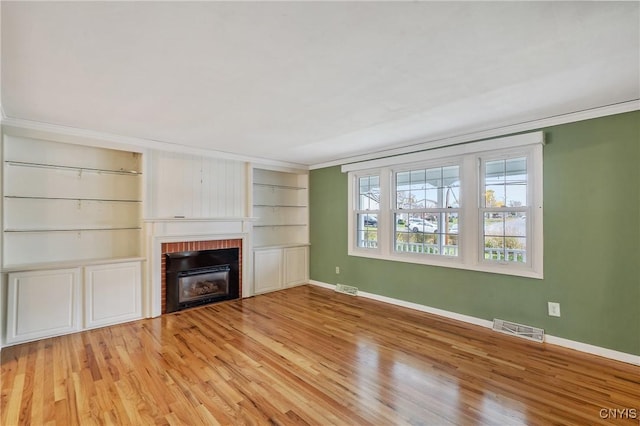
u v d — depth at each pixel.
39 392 2.28
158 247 4.05
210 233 4.54
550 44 1.79
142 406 2.12
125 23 1.57
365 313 4.15
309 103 2.71
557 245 3.10
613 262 2.80
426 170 4.26
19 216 3.40
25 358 2.82
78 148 3.80
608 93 2.52
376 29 1.64
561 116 3.04
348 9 1.46
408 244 4.46
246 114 3.00
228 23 1.57
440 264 4.01
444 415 2.03
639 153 2.68
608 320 2.83
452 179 3.98
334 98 2.60
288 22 1.57
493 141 3.46
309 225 5.97
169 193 4.30
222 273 4.77
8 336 3.08
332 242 5.54
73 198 3.72
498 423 1.95
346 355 2.90
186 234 4.29
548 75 2.19
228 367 2.66
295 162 5.66
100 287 3.62
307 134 3.73
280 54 1.89
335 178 5.49
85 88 2.37
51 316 3.31
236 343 3.17
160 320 3.88
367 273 4.95
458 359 2.81
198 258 4.45
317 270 5.83
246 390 2.32
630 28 1.63
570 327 3.03
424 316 4.02
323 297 4.98
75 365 2.69
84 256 3.81
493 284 3.56
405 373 2.56
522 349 3.01
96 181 3.91
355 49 1.84
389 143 4.17
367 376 2.52
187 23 1.57
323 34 1.68
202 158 4.66
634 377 2.49
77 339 3.26
